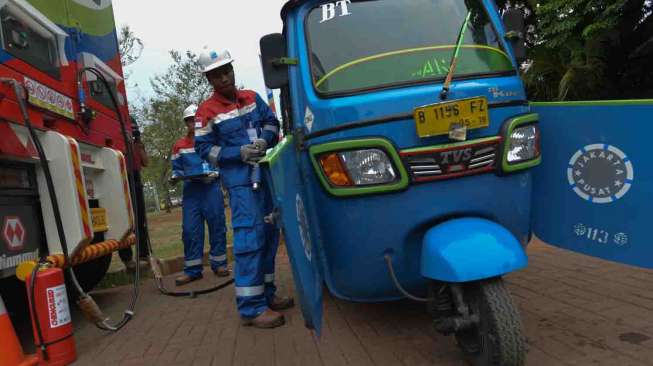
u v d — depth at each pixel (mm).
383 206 3023
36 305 3713
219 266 6895
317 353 3586
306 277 2756
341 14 3508
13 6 3781
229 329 4375
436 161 2979
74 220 4160
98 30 5828
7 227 3754
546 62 11984
